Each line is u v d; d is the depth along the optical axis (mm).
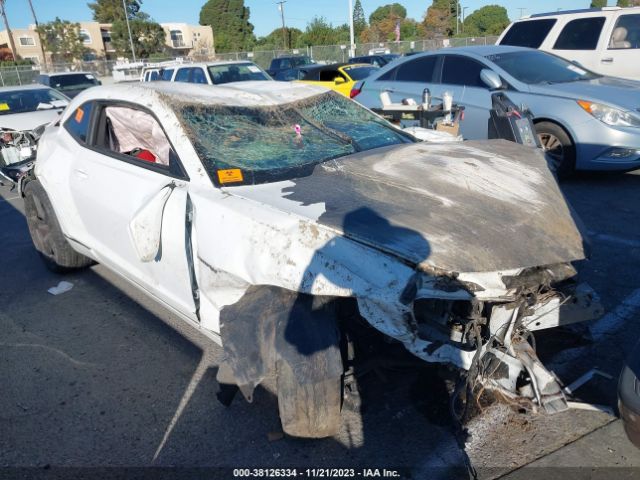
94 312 3943
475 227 2326
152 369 3186
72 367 3248
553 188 2783
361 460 2410
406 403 2732
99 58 63938
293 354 2170
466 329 2258
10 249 5418
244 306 2355
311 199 2578
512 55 6934
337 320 2316
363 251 2162
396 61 7953
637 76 7934
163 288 3076
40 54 66188
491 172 2855
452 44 33969
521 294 2209
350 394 2781
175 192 2863
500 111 4633
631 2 43281
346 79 12797
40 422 2766
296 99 3836
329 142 3430
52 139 4215
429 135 4031
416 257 2092
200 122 3164
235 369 2242
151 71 12906
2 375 3199
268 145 3207
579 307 2490
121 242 3338
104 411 2832
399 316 2047
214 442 2572
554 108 6121
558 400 2281
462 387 2398
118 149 3930
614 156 5883
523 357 2299
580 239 2455
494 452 2410
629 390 2008
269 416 2734
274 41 65312
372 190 2656
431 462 2377
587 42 8398
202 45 66875
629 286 3824
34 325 3795
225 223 2543
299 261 2250
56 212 4121
